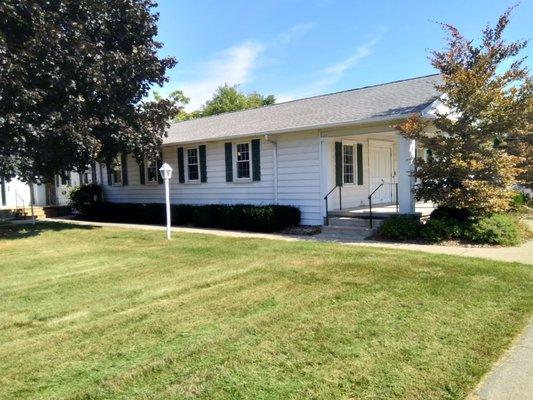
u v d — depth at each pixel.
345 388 3.15
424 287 5.77
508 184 9.81
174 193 17.42
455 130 9.87
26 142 11.41
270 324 4.51
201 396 3.10
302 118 13.86
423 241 9.94
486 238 9.41
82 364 3.69
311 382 3.25
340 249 8.91
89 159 13.10
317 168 12.86
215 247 9.68
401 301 5.19
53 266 8.05
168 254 8.99
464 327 4.30
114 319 4.85
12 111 10.71
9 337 4.41
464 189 9.74
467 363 3.51
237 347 3.94
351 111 12.74
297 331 4.29
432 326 4.34
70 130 11.15
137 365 3.62
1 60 9.81
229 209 13.88
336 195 13.25
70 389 3.26
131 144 13.48
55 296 5.91
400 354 3.70
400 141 11.15
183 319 4.77
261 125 14.72
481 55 9.88
